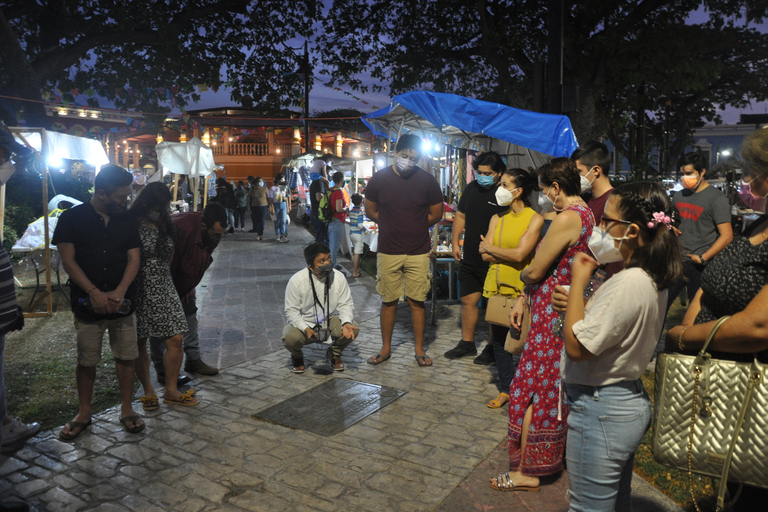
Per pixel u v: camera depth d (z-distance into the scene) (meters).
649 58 13.02
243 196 18.81
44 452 3.33
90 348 3.50
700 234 4.83
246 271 10.48
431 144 7.81
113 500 2.83
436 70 16.38
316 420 3.84
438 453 3.38
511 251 3.72
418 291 5.01
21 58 12.67
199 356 4.76
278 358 5.25
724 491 1.76
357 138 24.80
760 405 1.71
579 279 1.92
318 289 4.74
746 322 1.73
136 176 13.05
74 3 14.38
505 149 7.54
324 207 9.59
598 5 12.88
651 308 1.82
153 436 3.57
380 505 2.82
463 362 5.16
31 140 7.93
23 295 7.77
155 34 14.58
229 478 3.06
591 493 1.96
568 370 2.02
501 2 14.81
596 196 3.65
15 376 4.67
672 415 1.83
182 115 16.17
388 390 4.43
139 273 3.82
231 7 15.75
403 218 4.90
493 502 2.85
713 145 37.28
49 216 7.41
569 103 6.85
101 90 15.85
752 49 17.92
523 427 2.98
